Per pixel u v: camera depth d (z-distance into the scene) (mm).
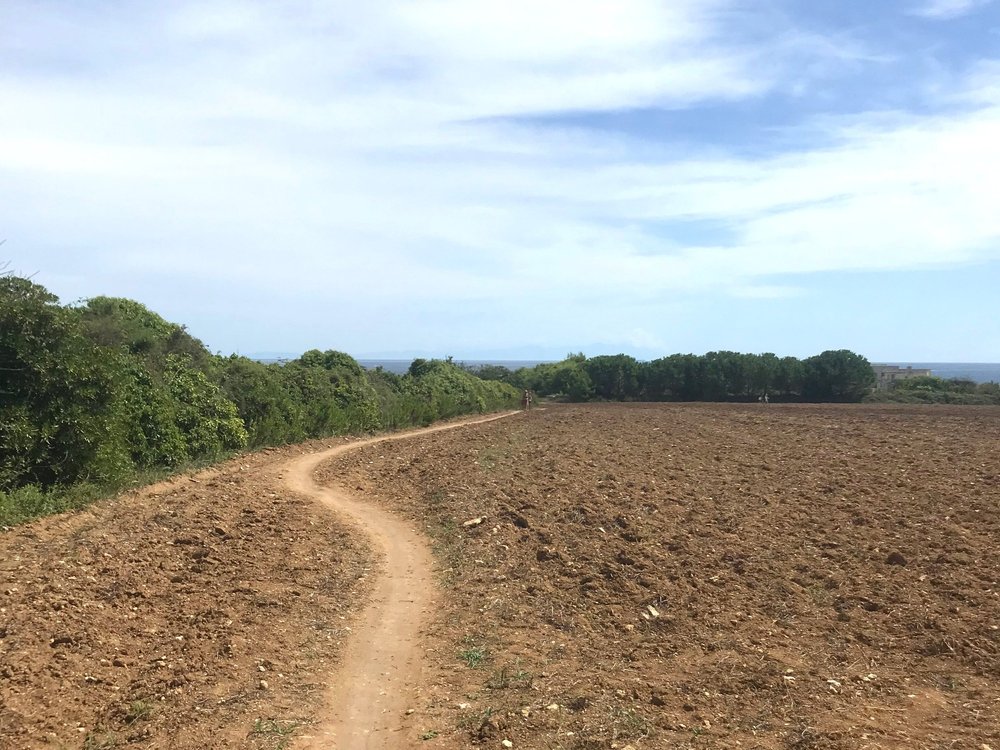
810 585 8938
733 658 6895
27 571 8891
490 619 8234
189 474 16438
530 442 23250
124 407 15406
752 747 5211
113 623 7730
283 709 6121
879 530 11047
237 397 22641
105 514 11867
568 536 11273
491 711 5926
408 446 24031
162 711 6016
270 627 7906
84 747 5559
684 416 33906
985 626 7383
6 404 12359
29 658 6738
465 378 45594
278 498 14422
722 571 9508
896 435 22641
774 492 14070
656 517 12227
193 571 9562
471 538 11547
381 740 5664
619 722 5629
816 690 6172
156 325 21953
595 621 8070
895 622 7668
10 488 11945
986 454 17625
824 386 52000
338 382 30781
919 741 5219
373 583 9773
